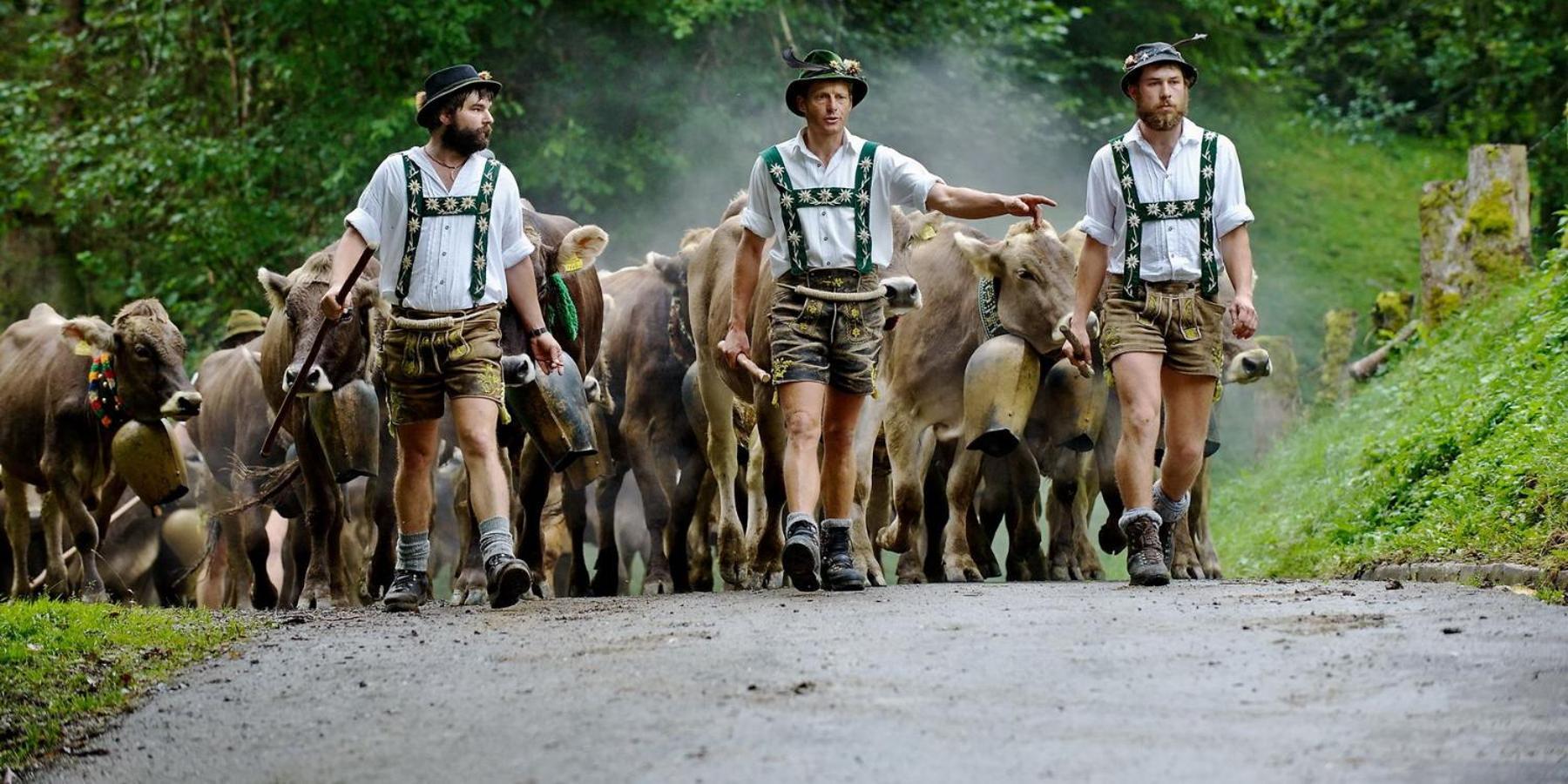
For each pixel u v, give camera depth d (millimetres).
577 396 17781
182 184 41531
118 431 21469
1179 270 14922
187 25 42125
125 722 11047
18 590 22906
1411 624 11531
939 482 22172
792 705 9633
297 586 23219
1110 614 12539
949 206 14688
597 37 39000
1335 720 8992
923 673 10352
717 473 20281
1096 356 18906
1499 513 16641
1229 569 24234
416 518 15766
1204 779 7969
